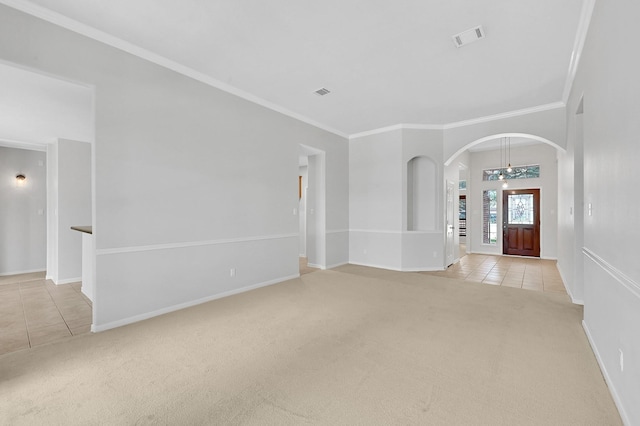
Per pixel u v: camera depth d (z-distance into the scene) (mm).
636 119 1564
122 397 1956
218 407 1857
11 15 2488
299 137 5469
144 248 3346
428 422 1719
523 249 8133
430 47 3221
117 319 3139
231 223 4273
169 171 3562
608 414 1787
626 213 1729
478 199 8773
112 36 3037
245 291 4465
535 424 1701
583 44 2967
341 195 6605
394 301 4000
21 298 4199
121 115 3156
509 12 2654
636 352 1575
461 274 5734
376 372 2258
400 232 6039
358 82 4090
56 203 5113
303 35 3020
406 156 6008
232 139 4277
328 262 6242
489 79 3986
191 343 2740
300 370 2285
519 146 8125
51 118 4344
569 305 3852
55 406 1864
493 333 2963
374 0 2510
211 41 3135
